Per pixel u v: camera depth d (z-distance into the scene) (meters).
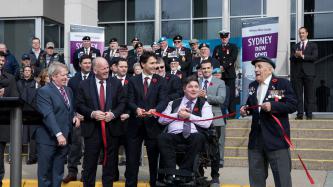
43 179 6.86
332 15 15.10
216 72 8.88
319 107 15.05
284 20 12.40
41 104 6.75
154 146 7.16
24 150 10.69
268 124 5.79
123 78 8.43
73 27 12.49
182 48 11.27
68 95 7.06
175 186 6.18
